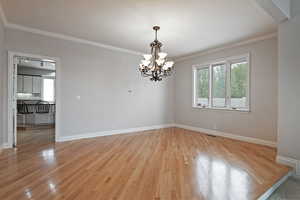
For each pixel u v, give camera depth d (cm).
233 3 265
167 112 623
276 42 372
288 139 272
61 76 414
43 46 390
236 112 446
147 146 378
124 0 259
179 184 214
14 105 369
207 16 306
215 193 194
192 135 491
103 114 482
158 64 325
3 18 321
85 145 382
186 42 445
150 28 362
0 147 329
